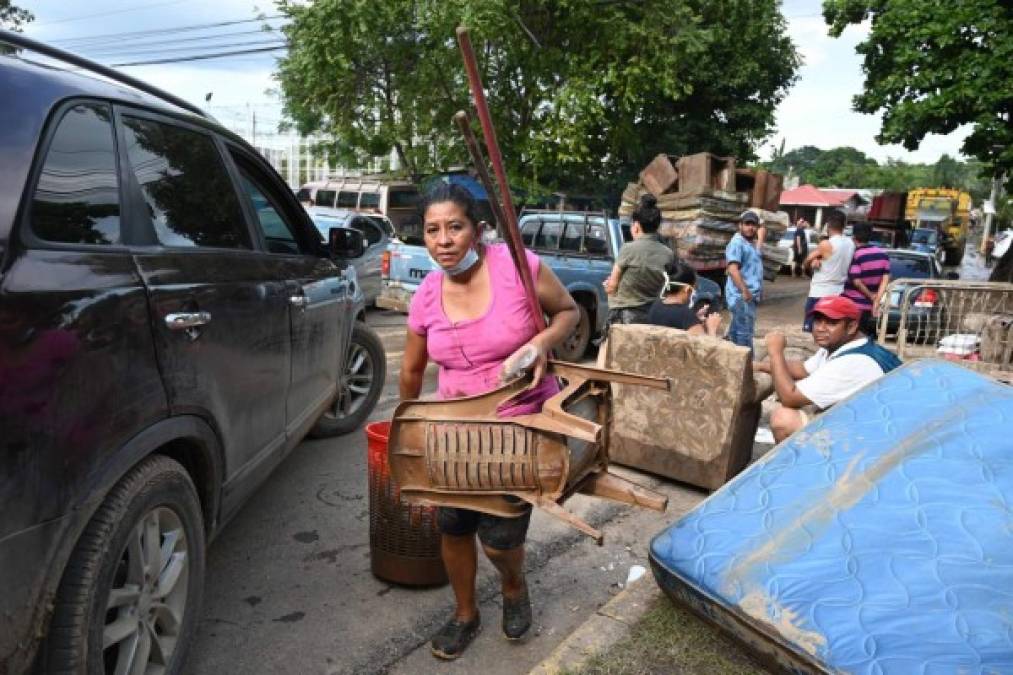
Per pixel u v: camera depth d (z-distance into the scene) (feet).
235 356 9.48
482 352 8.42
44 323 6.11
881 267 27.48
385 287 30.99
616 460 16.83
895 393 10.89
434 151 52.54
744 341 26.63
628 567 12.42
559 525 13.97
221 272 9.37
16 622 5.89
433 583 11.34
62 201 6.97
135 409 7.15
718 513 9.86
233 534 13.00
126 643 7.36
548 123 48.03
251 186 12.09
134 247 7.86
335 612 10.68
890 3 37.58
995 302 21.66
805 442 10.50
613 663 8.89
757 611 8.44
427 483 8.27
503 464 7.95
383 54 48.14
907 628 7.80
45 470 6.03
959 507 8.94
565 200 63.52
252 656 9.62
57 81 7.47
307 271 12.91
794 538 9.11
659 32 47.73
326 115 53.88
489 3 43.04
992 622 7.71
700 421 15.40
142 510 7.18
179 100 10.52
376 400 18.90
